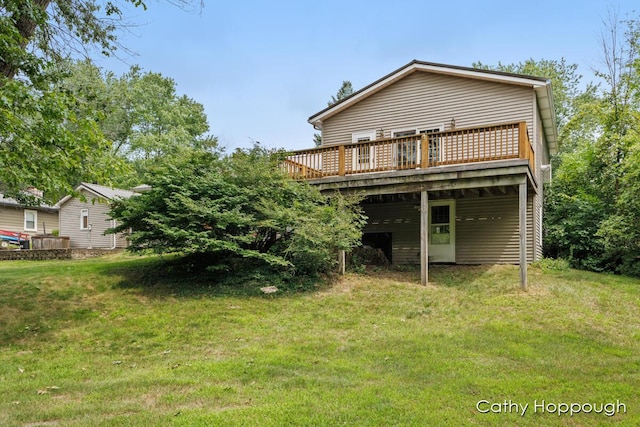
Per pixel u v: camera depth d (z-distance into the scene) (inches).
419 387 175.5
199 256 413.7
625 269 460.1
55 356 230.4
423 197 397.7
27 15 251.0
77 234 880.9
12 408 157.9
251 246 428.8
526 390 172.1
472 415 148.6
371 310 322.0
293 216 388.8
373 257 498.3
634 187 456.1
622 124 577.6
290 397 164.9
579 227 527.8
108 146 288.5
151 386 179.6
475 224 498.6
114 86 1027.9
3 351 236.8
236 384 181.3
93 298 338.0
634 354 222.2
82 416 149.8
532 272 432.1
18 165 238.7
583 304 321.4
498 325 274.7
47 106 234.4
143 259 489.7
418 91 526.6
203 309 318.3
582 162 624.7
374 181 416.8
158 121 1285.7
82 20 295.3
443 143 498.3
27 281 365.7
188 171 394.9
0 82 234.5
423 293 364.5
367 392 169.3
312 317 304.5
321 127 584.4
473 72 486.3
